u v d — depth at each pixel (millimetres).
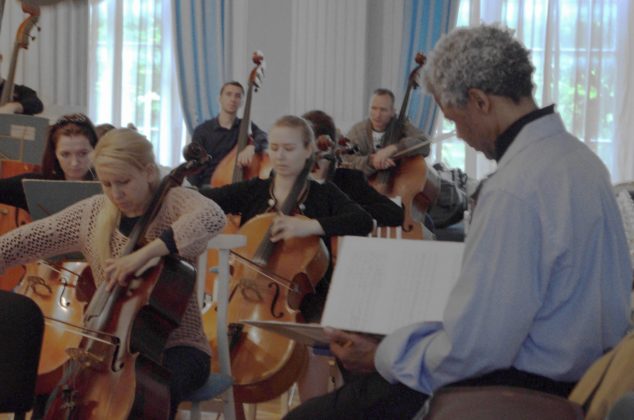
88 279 3033
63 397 2598
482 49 2029
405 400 2148
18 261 2914
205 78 8227
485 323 1890
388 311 2201
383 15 7938
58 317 3125
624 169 7539
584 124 7609
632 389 1667
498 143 2070
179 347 2840
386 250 2287
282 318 3354
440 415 1718
